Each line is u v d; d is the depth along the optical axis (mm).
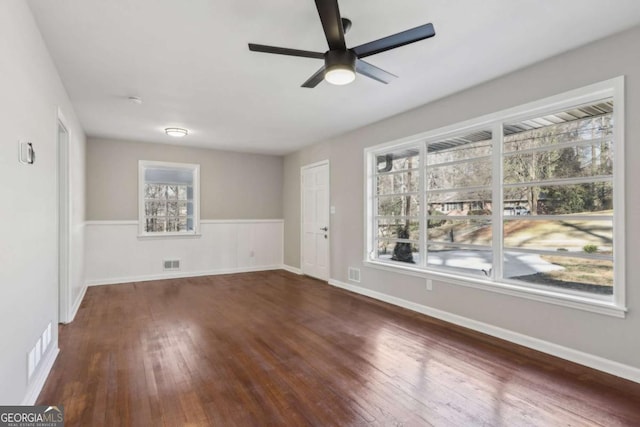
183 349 2844
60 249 3453
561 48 2541
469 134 3438
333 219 5355
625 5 2012
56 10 2035
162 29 2262
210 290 5023
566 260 2715
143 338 3086
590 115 2584
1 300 1536
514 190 3062
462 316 3398
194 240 6148
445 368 2484
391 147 4293
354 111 4020
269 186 6938
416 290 3924
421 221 3943
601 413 1932
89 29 2246
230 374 2406
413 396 2117
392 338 3084
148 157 5750
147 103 3709
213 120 4387
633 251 2287
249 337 3121
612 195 2447
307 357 2689
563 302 2611
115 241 5496
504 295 3023
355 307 4102
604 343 2410
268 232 6926
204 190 6250
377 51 2135
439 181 3762
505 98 3012
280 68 2863
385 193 4492
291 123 4543
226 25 2223
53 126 2652
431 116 3717
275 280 5781
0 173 1528
